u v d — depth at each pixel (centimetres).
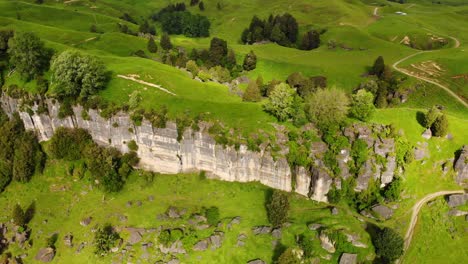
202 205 10131
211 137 10350
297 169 9838
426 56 19575
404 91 16775
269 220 9394
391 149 9462
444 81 16875
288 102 10081
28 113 11662
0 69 12400
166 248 9112
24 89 11788
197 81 13775
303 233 8938
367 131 9612
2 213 10725
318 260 8512
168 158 11031
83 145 11450
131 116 10962
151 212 10088
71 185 11106
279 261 8038
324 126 9825
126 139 11231
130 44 19438
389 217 9088
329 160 9606
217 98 12494
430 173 9681
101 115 11100
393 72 18238
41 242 9931
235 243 9062
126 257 9144
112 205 10469
